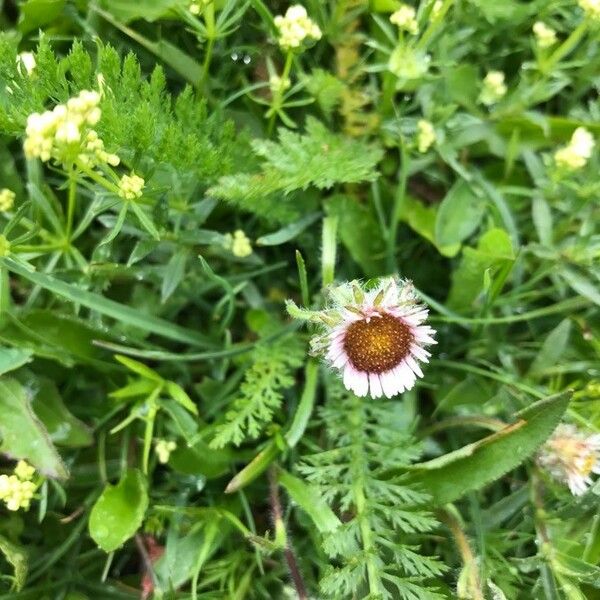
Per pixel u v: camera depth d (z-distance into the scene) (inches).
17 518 6.5
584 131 6.5
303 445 6.9
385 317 5.8
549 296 7.2
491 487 6.8
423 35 6.6
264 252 7.5
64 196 7.3
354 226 7.0
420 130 6.8
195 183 6.6
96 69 6.0
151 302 7.0
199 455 6.6
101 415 6.9
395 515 5.9
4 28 7.4
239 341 7.4
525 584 6.3
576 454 6.1
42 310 6.5
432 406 7.2
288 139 6.7
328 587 5.7
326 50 7.3
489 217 7.1
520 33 7.3
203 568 6.4
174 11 6.7
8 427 6.1
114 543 6.1
